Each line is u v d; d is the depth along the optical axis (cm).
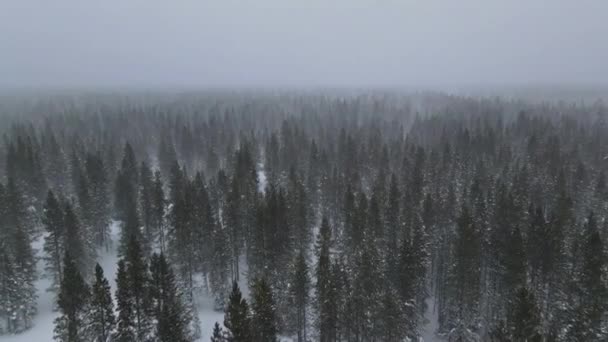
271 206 5588
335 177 7700
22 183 7544
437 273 5656
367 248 4628
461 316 4419
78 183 7419
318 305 4181
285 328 4622
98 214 6912
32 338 4809
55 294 5731
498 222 5391
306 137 12050
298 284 4438
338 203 7550
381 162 9188
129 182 7444
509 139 12006
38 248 6750
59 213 5619
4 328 4931
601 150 10450
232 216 5978
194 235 6022
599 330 3647
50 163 8919
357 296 4059
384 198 6862
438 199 6169
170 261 5778
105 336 3356
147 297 3588
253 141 11669
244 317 3006
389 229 5938
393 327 3906
